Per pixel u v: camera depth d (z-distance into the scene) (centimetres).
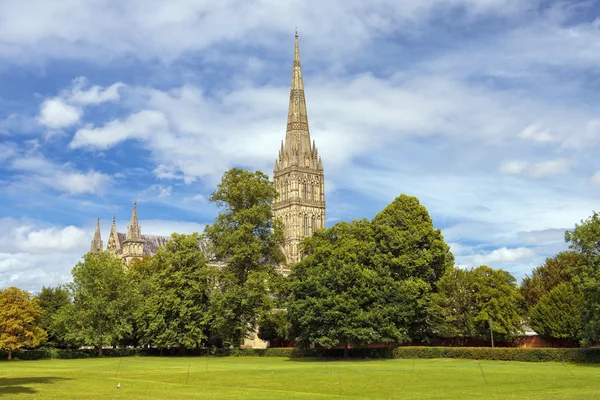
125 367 7144
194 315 10056
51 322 11900
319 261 9831
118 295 11088
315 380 5075
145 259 15462
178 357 9894
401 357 8712
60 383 4716
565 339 9538
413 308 9044
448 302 9194
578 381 4769
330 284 8819
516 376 5250
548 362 7256
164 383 4866
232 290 9425
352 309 8562
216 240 10325
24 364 8275
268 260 10450
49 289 12988
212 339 10444
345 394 4125
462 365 6906
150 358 9700
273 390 4334
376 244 9844
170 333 9831
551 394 3928
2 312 10012
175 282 10075
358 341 8594
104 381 4984
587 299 6994
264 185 10419
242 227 9769
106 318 10794
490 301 8975
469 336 9500
